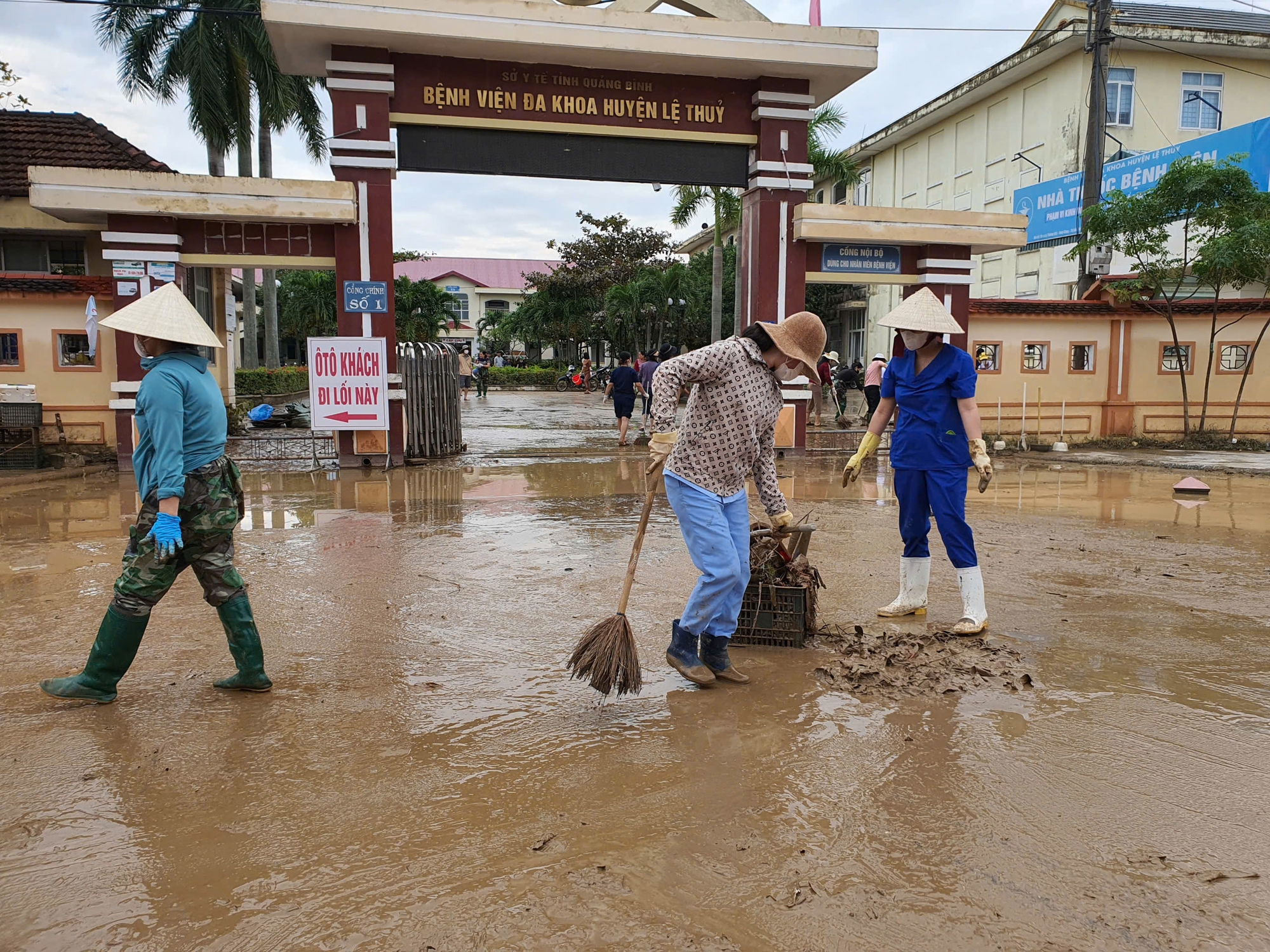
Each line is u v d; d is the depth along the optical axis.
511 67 13.24
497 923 2.32
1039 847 2.71
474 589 5.86
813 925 2.32
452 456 14.64
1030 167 25.66
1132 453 15.70
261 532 7.88
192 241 12.57
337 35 12.15
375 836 2.76
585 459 14.20
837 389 22.38
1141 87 23.91
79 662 4.40
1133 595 5.84
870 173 34.72
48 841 2.73
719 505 4.03
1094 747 3.45
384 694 4.00
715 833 2.79
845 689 4.09
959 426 4.97
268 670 4.31
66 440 13.44
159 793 3.05
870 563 6.80
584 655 3.79
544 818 2.88
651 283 39.34
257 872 2.56
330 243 12.89
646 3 13.81
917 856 2.65
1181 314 16.58
